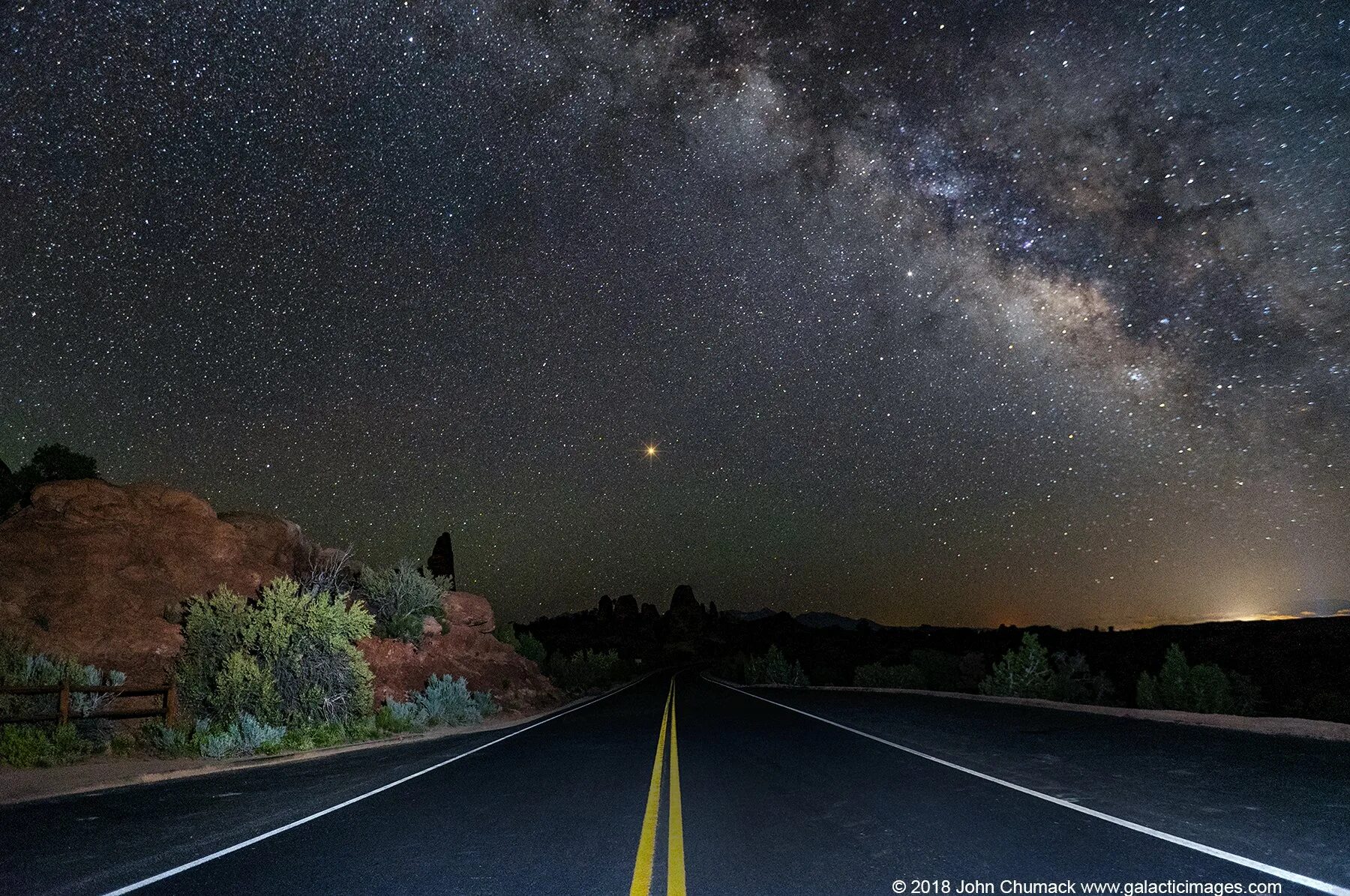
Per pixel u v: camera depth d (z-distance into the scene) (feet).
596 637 455.22
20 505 72.74
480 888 18.53
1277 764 33.04
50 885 19.48
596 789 33.06
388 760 46.11
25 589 61.57
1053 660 94.84
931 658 123.24
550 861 20.94
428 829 25.31
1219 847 20.48
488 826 25.63
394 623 91.40
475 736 62.90
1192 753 37.17
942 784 31.32
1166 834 21.95
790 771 36.35
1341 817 23.30
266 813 28.94
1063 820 24.21
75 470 91.56
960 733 49.26
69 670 51.03
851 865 19.83
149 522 73.00
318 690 60.29
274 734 51.47
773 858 20.76
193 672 57.31
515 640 139.74
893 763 37.63
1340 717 69.51
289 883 19.24
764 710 76.13
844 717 64.49
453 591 119.85
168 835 25.25
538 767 40.45
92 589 64.34
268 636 59.47
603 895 17.81
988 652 182.60
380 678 81.66
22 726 45.19
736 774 36.06
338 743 56.34
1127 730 48.24
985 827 23.58
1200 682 66.08
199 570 72.49
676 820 25.93
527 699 103.30
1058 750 40.14
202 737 49.29
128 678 59.47
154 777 39.58
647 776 36.35
